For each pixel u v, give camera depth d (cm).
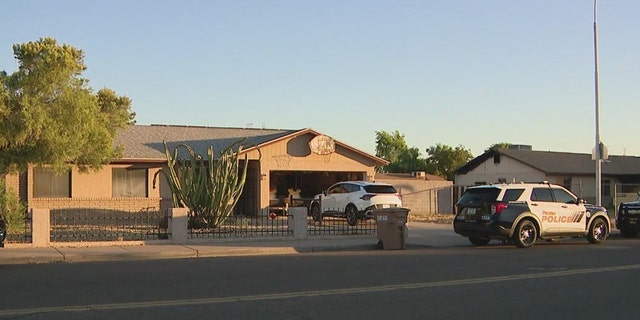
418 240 2175
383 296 1098
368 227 2536
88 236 2028
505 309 1003
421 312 971
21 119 1941
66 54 2073
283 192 3409
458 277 1327
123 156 2909
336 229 2322
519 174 4744
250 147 2950
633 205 2383
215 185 2238
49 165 2348
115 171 2948
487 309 1002
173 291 1130
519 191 2003
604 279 1315
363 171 3288
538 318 942
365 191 2655
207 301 1033
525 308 1012
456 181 5225
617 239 2353
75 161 2344
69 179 2856
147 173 3008
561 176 4634
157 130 3484
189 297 1070
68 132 2067
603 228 2166
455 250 1923
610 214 3881
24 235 1927
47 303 1007
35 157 2042
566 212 2064
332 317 927
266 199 3031
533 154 4925
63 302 1016
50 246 1783
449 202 3666
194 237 2011
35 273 1361
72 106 2064
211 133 3575
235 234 2086
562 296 1119
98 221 2697
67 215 2812
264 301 1039
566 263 1582
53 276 1314
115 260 1633
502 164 4878
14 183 2709
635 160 5256
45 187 2809
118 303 1010
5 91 1975
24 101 1956
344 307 1000
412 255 1767
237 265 1519
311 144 3105
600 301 1076
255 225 2502
